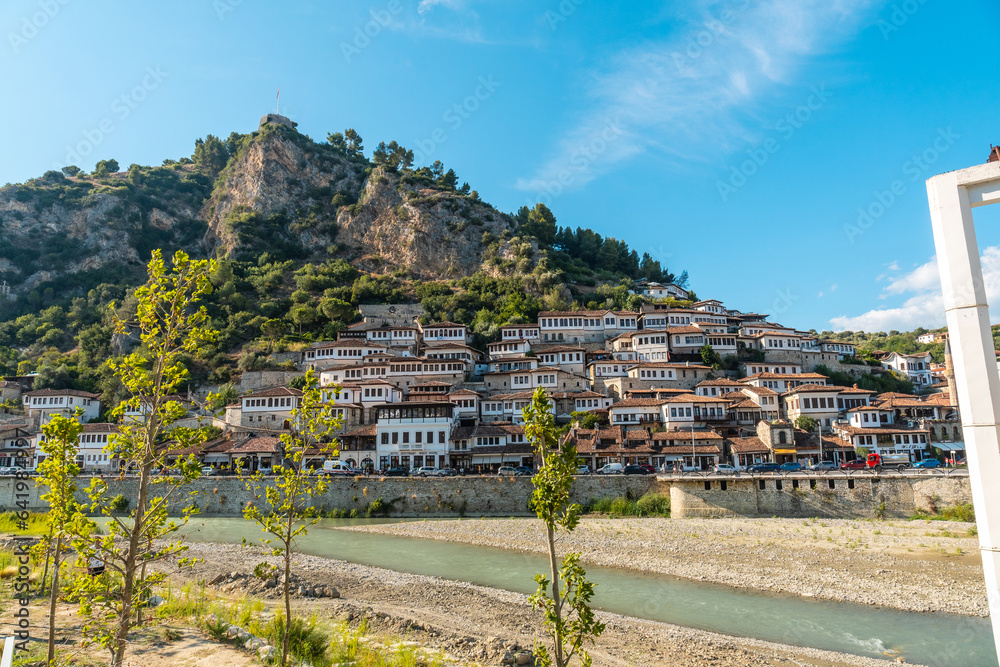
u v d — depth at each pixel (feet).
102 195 615.98
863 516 178.70
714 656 81.71
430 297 465.88
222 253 603.26
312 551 150.92
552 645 83.51
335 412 277.85
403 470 223.92
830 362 365.20
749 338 371.97
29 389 361.92
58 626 73.36
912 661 82.53
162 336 55.16
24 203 593.83
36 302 505.66
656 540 153.69
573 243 625.41
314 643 69.82
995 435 33.32
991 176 34.81
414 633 85.20
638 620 97.66
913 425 249.96
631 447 236.22
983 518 33.58
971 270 34.91
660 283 568.41
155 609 81.97
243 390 344.69
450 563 138.51
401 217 594.65
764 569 126.52
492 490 201.87
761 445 236.02
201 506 208.23
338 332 403.54
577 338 386.32
